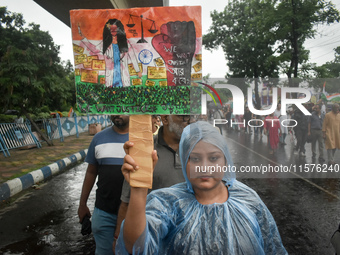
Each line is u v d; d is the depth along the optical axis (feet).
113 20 3.22
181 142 3.82
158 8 3.17
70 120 51.03
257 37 64.13
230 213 3.64
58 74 33.17
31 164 23.86
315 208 13.17
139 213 3.18
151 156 3.20
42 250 10.24
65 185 19.16
